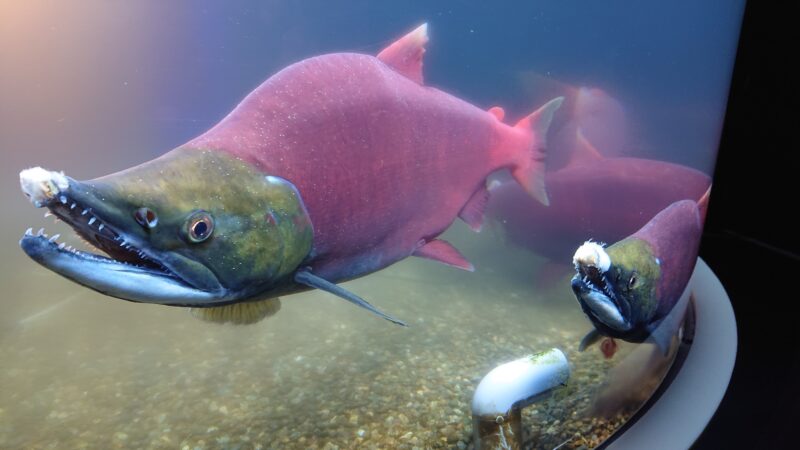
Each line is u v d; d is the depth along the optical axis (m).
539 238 0.90
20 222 0.52
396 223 0.49
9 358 0.56
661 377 0.73
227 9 0.46
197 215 0.36
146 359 0.58
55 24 0.45
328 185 0.43
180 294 0.37
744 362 0.98
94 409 0.52
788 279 1.30
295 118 0.41
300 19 0.47
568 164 0.72
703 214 0.66
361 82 0.44
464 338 0.68
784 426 0.82
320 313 0.69
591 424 0.60
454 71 0.61
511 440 0.53
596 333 0.59
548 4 0.58
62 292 0.61
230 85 0.48
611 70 0.59
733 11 0.57
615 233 0.71
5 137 0.47
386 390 0.58
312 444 0.51
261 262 0.40
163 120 0.48
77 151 0.48
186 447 0.49
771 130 1.39
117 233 0.34
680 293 0.61
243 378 0.58
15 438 0.48
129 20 0.45
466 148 0.53
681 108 0.60
